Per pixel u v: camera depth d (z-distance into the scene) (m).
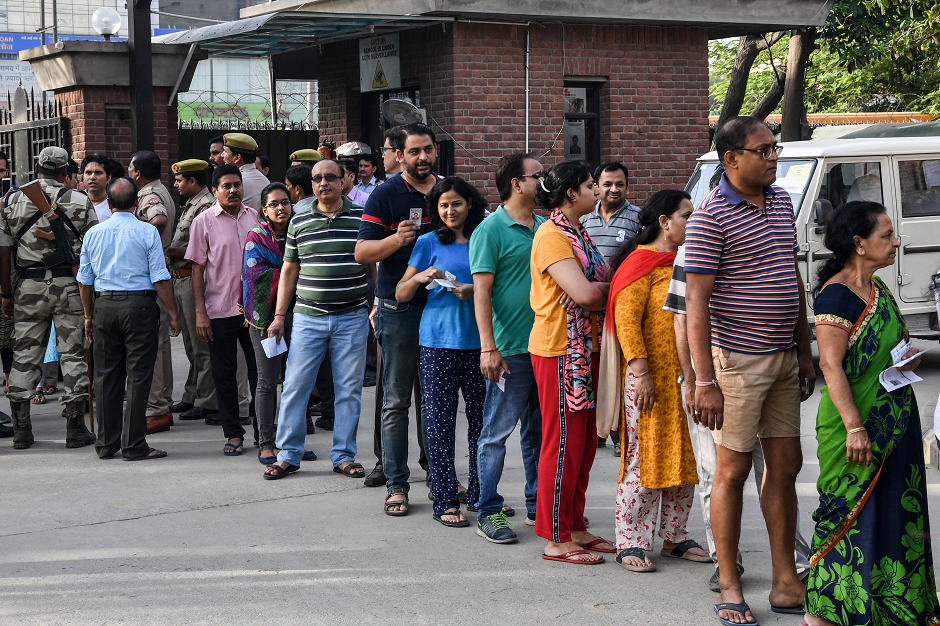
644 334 4.87
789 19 13.69
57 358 7.88
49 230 7.55
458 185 5.54
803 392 4.53
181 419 8.66
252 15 14.84
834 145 9.77
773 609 4.48
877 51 15.82
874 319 4.05
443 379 5.69
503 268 5.35
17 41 50.94
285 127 15.09
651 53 13.23
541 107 12.59
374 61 13.35
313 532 5.65
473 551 5.32
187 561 5.17
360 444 7.76
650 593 4.71
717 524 4.40
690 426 5.29
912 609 4.01
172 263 8.34
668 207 4.84
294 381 6.75
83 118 12.06
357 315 6.82
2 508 6.10
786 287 4.26
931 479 6.47
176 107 12.89
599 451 7.39
